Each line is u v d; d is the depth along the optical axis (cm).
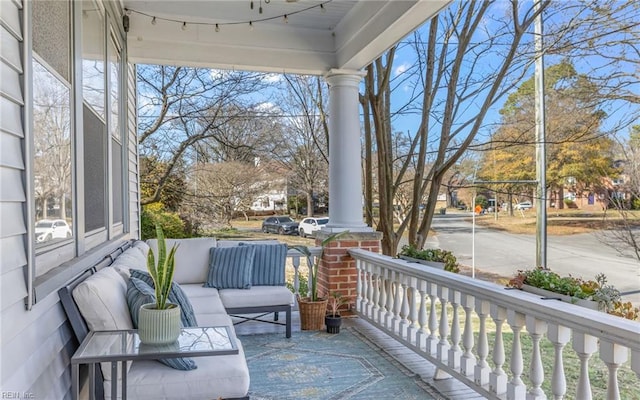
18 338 141
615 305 217
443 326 310
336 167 496
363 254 449
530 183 591
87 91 255
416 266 343
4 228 132
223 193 845
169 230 833
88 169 253
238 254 434
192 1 434
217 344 191
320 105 846
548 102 566
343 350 372
